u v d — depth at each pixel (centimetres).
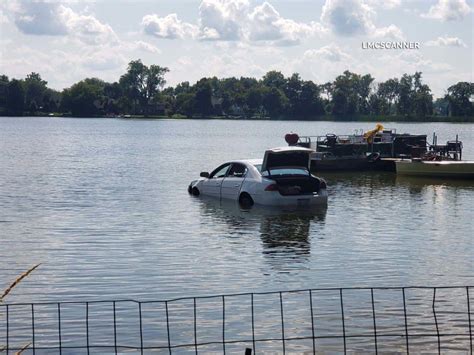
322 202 2300
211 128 12775
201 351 985
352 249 1620
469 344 1014
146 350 988
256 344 1010
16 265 1447
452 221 2022
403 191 2795
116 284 1307
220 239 1728
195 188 2547
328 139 3919
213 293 1250
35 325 1083
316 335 1045
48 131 10269
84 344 1008
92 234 1781
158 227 1886
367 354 977
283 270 1415
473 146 6259
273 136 9069
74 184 2897
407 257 1539
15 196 2488
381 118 18688
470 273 1399
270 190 2255
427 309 1165
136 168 3741
